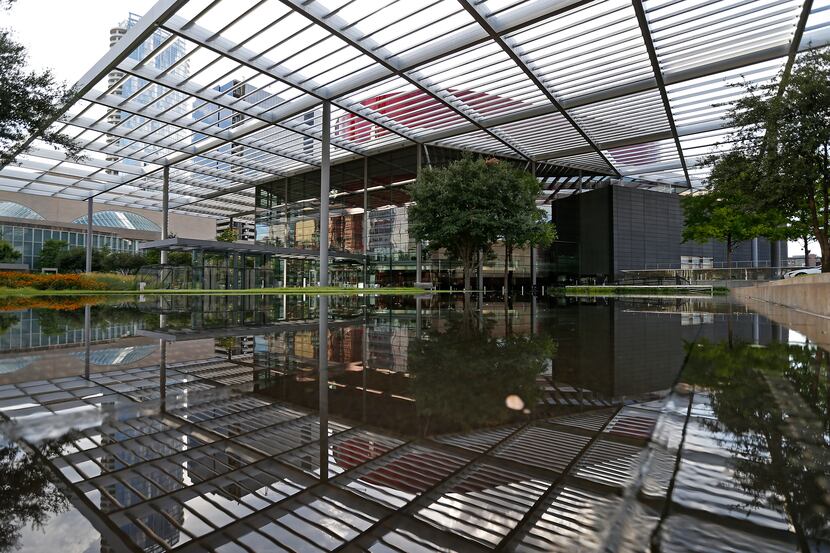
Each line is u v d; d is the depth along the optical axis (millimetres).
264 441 2105
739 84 16078
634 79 22000
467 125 29391
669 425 2182
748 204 15867
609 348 5195
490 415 2518
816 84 12641
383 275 38875
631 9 16609
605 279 42125
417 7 17234
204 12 17625
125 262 60250
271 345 5695
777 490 1404
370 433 2215
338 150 35562
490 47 19719
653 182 44875
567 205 45656
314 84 24016
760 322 8273
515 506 1380
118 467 1778
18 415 2520
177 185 44844
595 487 1518
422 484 1593
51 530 1255
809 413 2326
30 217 66375
